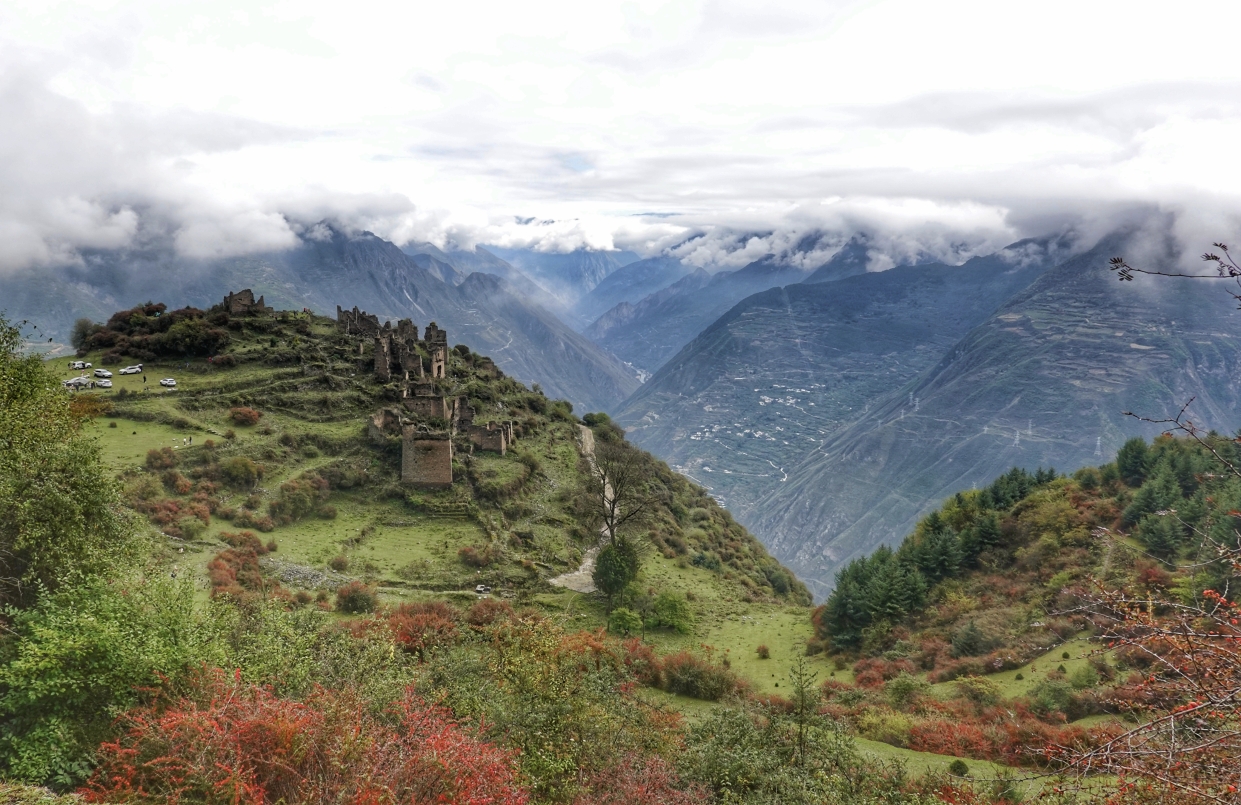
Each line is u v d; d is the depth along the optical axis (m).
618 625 62.94
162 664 18.48
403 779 14.88
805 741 32.06
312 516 81.38
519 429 115.31
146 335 113.62
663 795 25.02
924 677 50.53
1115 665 38.31
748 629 69.75
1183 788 9.06
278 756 14.36
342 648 25.31
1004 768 32.41
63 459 25.23
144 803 15.03
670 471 146.38
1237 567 11.20
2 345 31.66
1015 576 63.03
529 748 23.41
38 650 17.19
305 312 135.75
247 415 92.69
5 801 14.16
